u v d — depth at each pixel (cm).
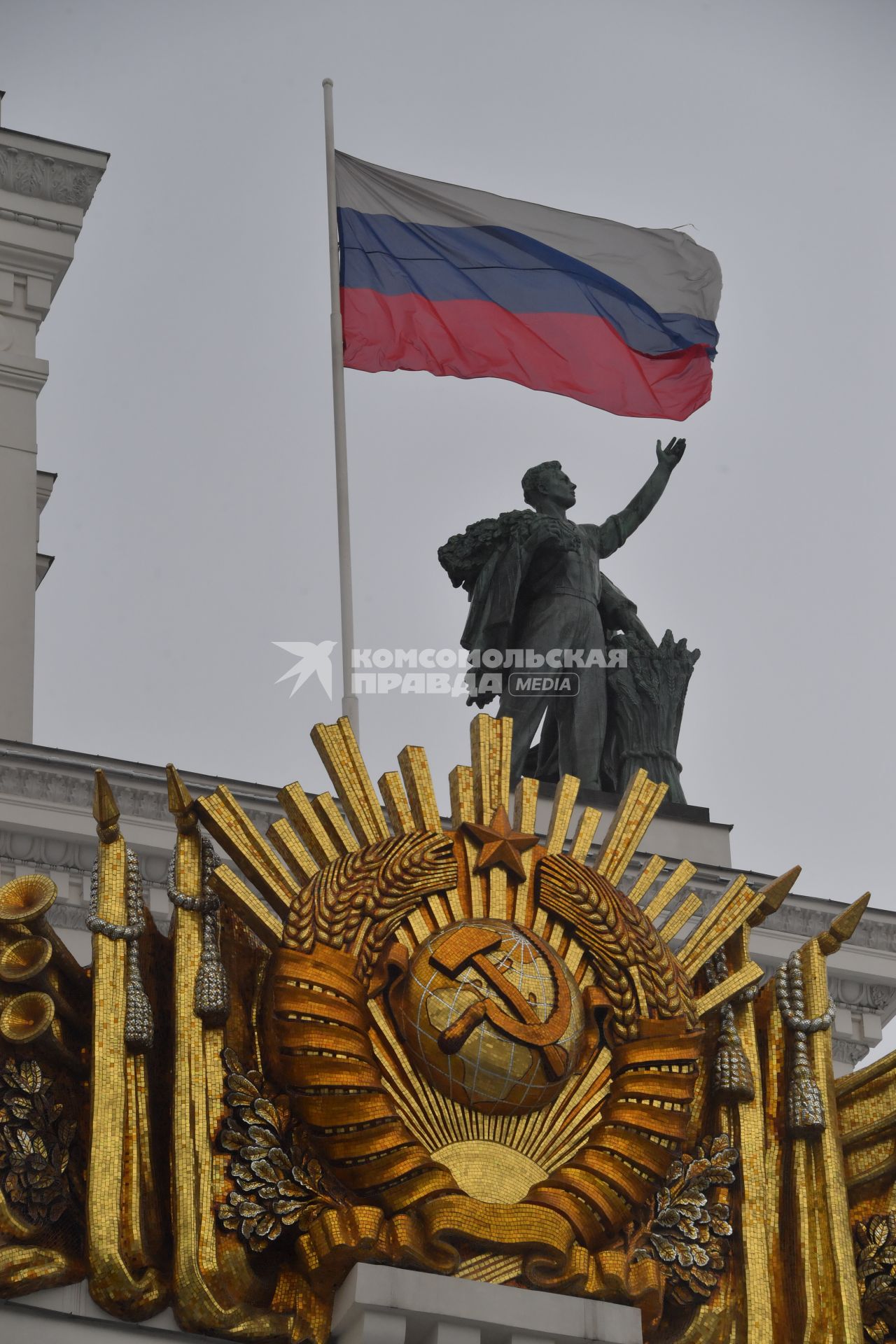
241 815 2905
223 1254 2683
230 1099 2755
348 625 3775
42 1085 2761
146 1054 2802
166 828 3991
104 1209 2672
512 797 4191
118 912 2831
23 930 2822
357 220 4538
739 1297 2859
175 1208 2692
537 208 4653
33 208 5153
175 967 2820
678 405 4606
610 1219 2766
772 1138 2983
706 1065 3002
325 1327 2695
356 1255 2673
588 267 4634
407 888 2853
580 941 2898
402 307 4491
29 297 5112
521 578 4391
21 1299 2639
